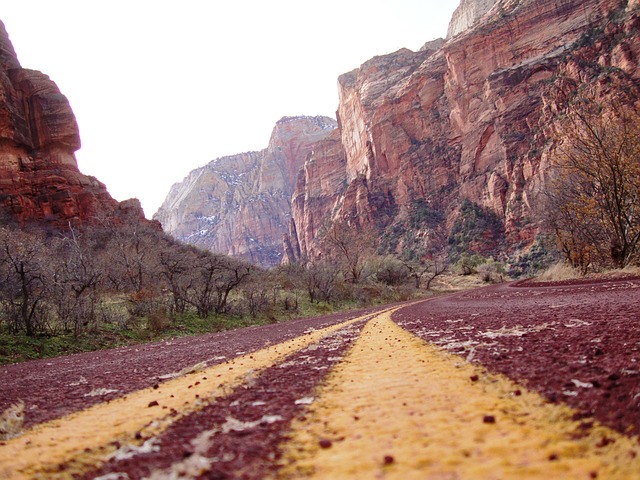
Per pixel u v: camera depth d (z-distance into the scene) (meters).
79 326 22.86
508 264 106.62
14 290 24.58
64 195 75.00
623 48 88.25
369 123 188.50
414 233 141.12
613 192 28.75
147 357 11.20
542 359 3.60
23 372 11.02
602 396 2.30
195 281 36.72
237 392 3.85
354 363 5.01
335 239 79.25
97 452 2.40
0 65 79.31
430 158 154.38
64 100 84.44
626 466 1.52
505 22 135.88
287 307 42.03
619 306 8.02
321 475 1.72
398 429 2.25
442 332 7.65
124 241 56.28
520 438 1.93
